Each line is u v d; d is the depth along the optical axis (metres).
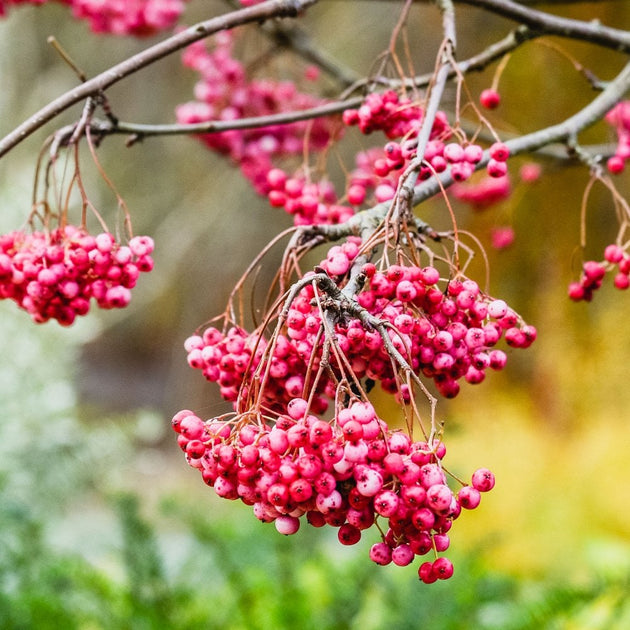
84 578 2.16
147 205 7.02
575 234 4.89
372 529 2.43
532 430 4.89
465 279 1.34
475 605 2.08
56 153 1.44
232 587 2.20
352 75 2.22
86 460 3.47
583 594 1.96
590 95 4.60
